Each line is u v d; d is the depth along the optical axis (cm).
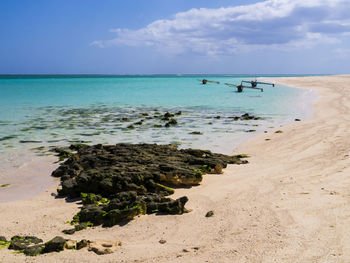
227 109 3700
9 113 3334
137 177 1098
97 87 8438
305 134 1992
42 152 1723
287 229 715
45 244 689
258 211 843
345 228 699
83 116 3127
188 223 812
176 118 2981
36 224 856
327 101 3997
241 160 1458
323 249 616
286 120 2761
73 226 841
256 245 653
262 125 2533
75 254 658
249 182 1123
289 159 1438
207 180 1178
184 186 1125
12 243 707
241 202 927
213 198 987
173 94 6044
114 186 1069
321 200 880
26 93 6181
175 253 646
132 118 2986
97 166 1300
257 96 5456
